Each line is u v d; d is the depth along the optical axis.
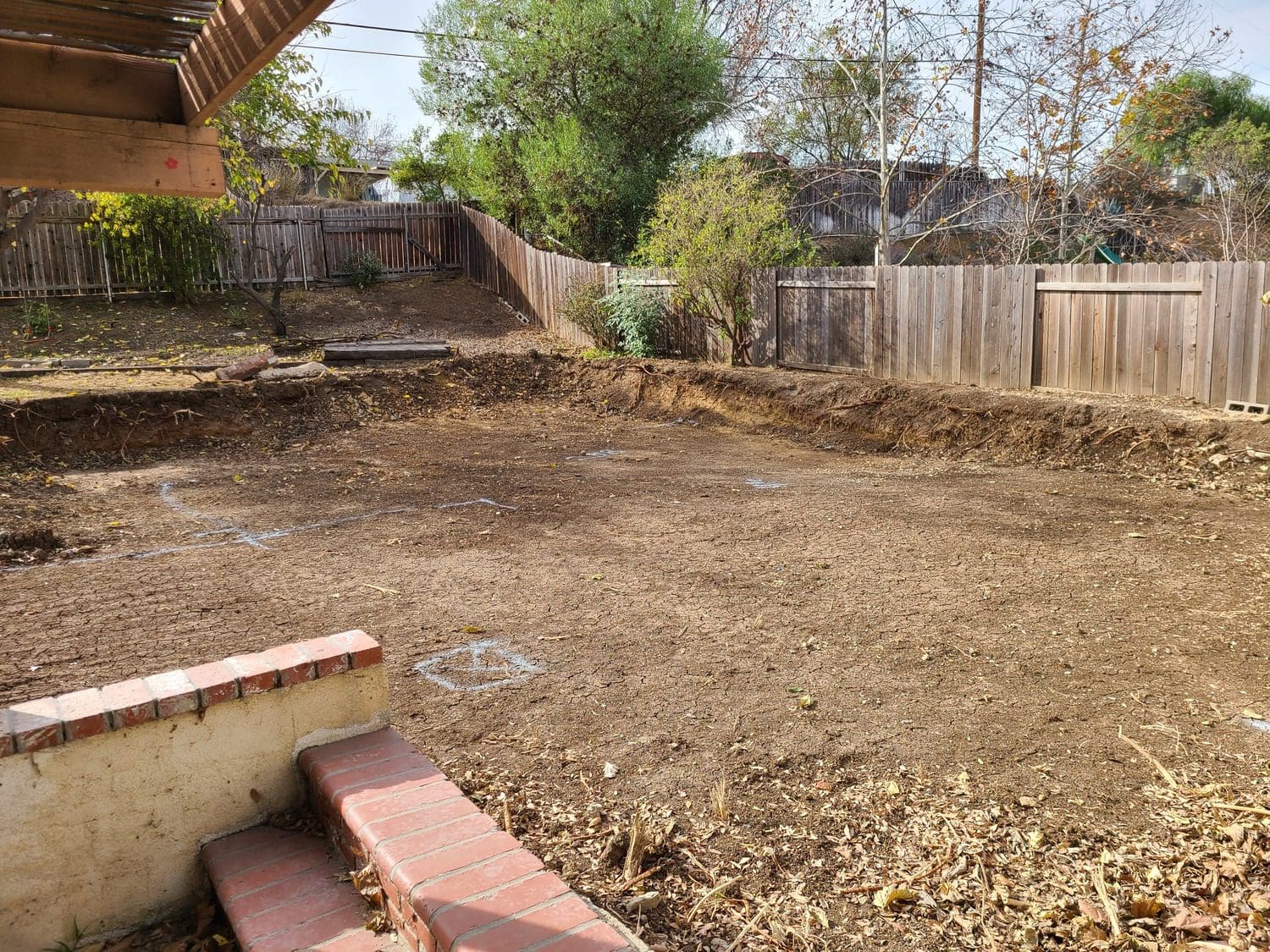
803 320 14.80
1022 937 2.76
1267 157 19.58
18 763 2.48
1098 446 10.05
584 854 3.16
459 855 2.46
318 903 2.58
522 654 5.06
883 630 5.38
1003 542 7.20
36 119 3.02
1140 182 18.91
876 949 2.71
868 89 19.84
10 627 5.34
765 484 9.69
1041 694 4.50
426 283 22.94
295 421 12.74
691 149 24.08
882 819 3.42
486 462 10.94
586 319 17.56
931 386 12.30
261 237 21.06
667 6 22.33
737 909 2.88
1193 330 10.36
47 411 10.87
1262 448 8.98
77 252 18.62
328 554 7.05
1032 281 11.81
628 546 7.28
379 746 3.08
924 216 22.66
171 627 5.39
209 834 2.87
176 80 3.23
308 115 12.34
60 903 2.60
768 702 4.43
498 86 23.48
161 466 10.57
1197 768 3.76
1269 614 5.52
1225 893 2.93
